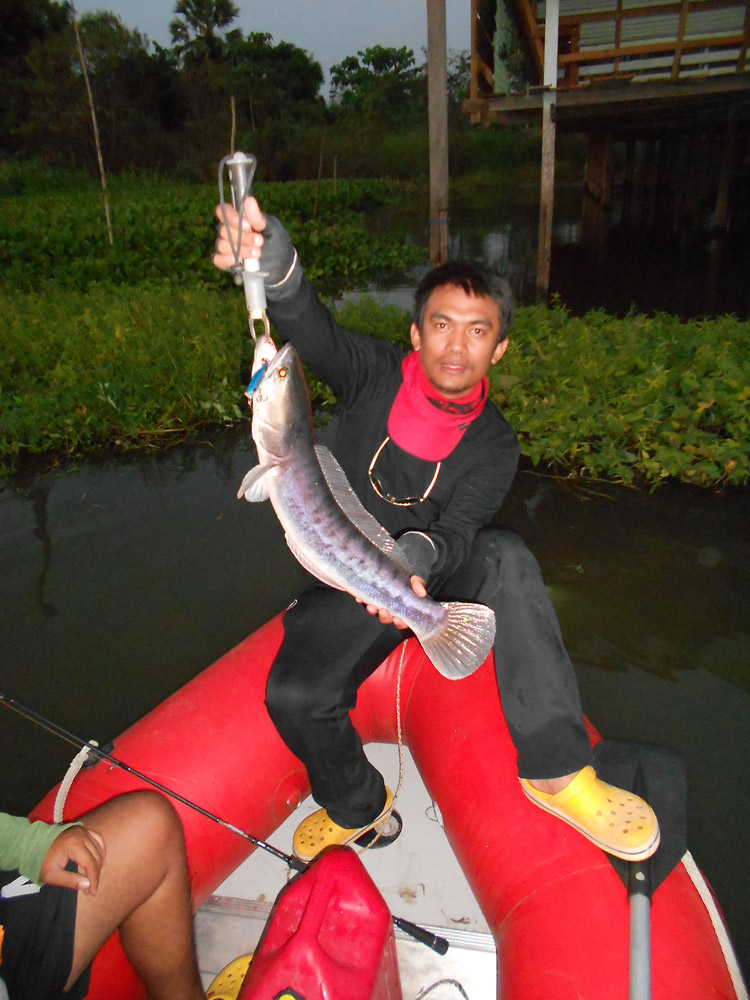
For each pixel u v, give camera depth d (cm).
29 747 300
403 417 200
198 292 865
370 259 1286
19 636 358
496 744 214
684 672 320
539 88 912
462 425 200
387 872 227
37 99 2403
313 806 256
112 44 2506
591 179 1675
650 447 486
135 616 369
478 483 206
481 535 208
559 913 174
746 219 1602
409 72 3453
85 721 310
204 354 643
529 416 529
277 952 155
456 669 183
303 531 163
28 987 156
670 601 364
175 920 177
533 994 164
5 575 404
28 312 765
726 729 291
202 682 237
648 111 1115
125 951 178
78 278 984
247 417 603
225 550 422
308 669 197
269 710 200
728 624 347
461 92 3275
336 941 159
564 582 380
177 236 1157
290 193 1719
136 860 167
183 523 453
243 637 353
